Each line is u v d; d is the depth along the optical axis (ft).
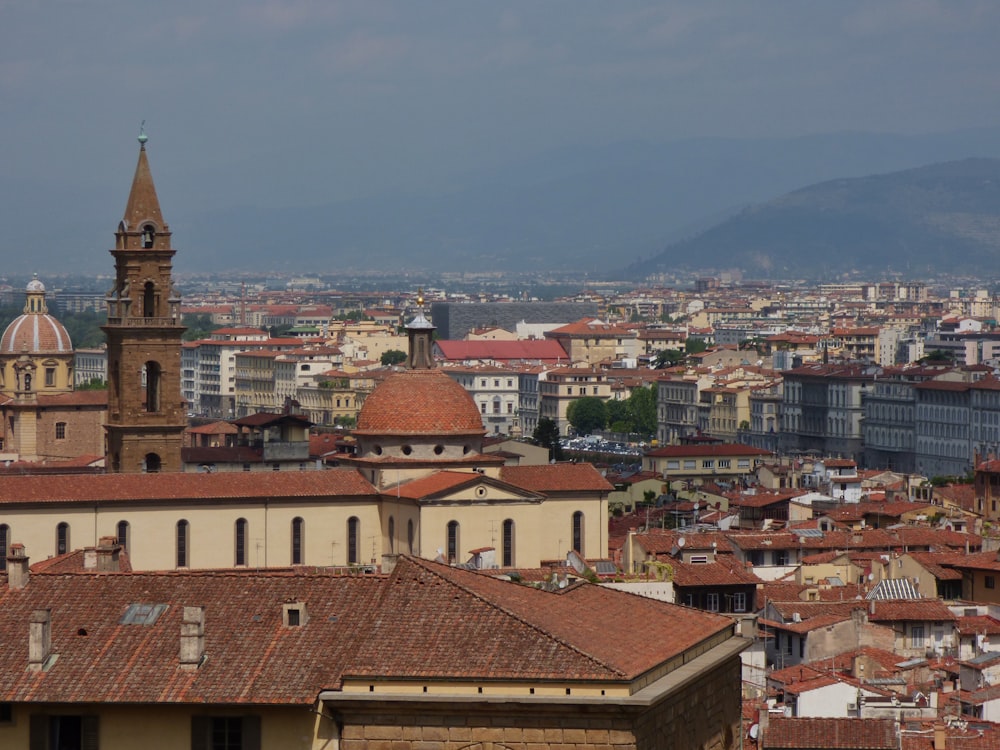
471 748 641.81
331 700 647.97
